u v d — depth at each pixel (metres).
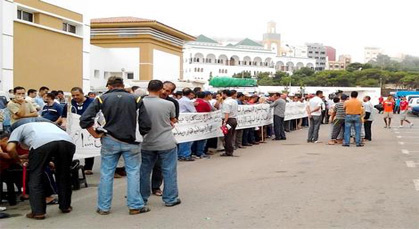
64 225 6.68
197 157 13.65
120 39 33.28
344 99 17.39
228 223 6.62
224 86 33.12
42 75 21.28
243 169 11.46
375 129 26.53
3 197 8.05
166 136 7.68
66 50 23.31
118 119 7.14
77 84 24.47
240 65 151.25
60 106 11.20
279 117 19.41
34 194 6.98
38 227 6.59
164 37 35.78
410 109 43.38
